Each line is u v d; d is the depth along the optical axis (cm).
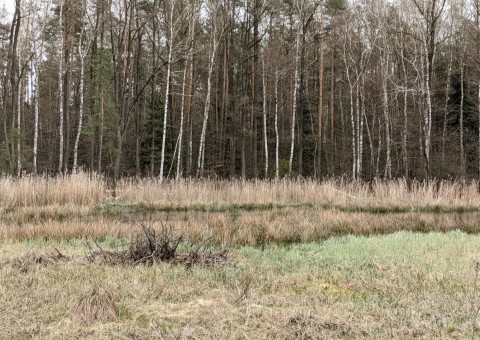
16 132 2380
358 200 1574
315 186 1659
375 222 1130
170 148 3172
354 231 1045
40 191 1397
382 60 2708
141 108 3288
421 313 425
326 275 590
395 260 685
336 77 3719
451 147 3141
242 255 743
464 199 1598
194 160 3450
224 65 2750
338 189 1670
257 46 2755
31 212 1209
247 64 2947
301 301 468
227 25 2664
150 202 1479
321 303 463
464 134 3272
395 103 3397
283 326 393
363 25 2970
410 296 484
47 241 855
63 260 652
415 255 723
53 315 417
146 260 646
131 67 2459
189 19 2280
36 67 2445
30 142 3731
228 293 491
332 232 1029
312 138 3384
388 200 1561
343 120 3612
